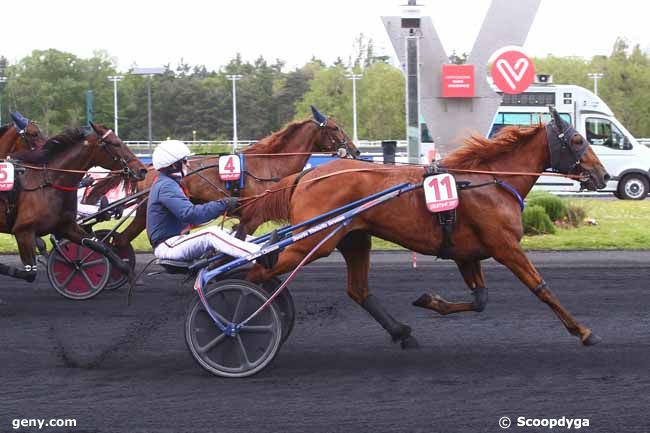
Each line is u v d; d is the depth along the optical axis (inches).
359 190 253.4
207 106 2112.5
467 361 251.3
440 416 201.6
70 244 356.2
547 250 494.6
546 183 860.0
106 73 1969.7
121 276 377.4
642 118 1852.9
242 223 269.6
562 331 289.3
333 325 302.0
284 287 246.1
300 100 2202.3
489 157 266.7
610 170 853.8
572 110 860.6
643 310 323.0
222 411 206.5
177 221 243.8
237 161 385.7
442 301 271.6
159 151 239.3
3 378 236.4
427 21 562.6
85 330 295.9
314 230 245.3
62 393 222.2
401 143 1421.0
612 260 457.1
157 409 208.4
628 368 242.2
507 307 329.7
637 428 193.2
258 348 236.1
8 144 400.2
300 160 405.4
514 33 563.2
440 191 247.9
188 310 234.4
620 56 2062.0
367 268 270.5
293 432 191.6
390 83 1686.8
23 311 329.7
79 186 390.6
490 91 567.8
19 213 335.0
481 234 255.8
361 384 228.4
